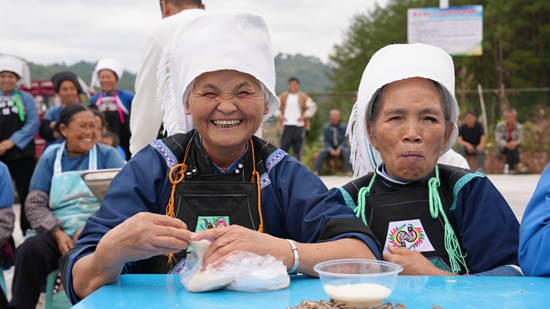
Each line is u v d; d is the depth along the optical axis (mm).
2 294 4305
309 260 1916
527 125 17578
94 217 2146
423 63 2344
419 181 2434
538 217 1997
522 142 15961
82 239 2082
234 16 2186
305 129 16484
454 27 15141
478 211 2355
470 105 18391
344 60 48438
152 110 3676
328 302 1593
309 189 2262
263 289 1751
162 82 2709
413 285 1790
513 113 15891
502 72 39969
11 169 7785
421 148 2324
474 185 2389
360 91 2500
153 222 1841
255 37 2188
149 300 1682
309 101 16359
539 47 40562
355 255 1979
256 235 1893
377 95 2430
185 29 2254
